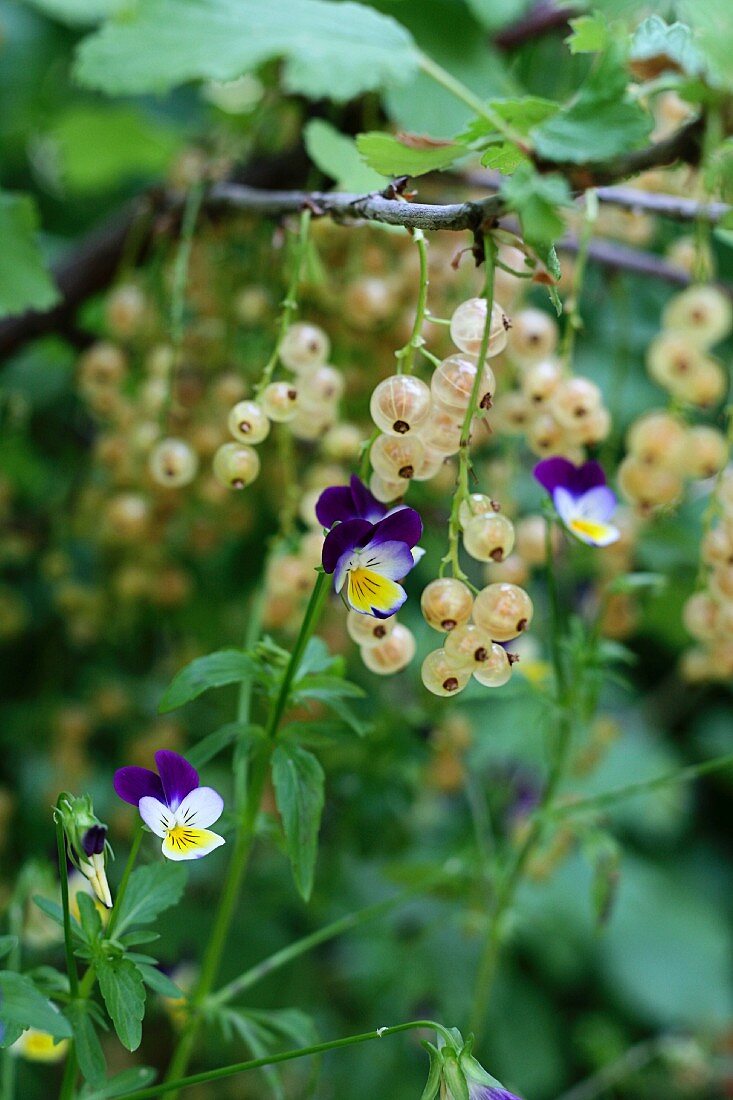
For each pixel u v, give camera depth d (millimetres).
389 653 478
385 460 455
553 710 542
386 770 618
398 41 552
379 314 557
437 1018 727
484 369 451
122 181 916
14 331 640
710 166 443
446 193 606
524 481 748
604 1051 771
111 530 610
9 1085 500
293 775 472
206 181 581
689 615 536
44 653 748
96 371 596
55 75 818
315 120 583
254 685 510
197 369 606
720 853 1065
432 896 624
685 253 601
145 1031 688
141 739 669
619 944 931
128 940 461
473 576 641
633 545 597
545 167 435
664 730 1009
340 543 442
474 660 449
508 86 613
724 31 446
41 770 742
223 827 491
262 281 593
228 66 562
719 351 812
